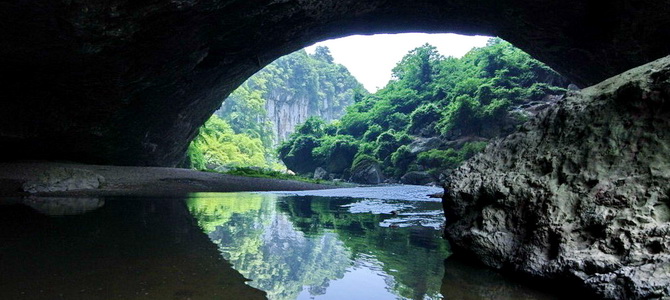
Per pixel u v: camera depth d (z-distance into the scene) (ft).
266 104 386.32
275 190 54.24
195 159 102.99
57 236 13.73
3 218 17.58
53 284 8.50
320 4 41.32
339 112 481.05
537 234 10.89
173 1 27.50
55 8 22.86
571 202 10.68
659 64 10.93
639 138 10.35
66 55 28.55
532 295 9.39
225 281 9.32
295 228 18.38
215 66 46.52
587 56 53.42
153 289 8.45
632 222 9.04
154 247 12.55
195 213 22.61
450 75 156.76
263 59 54.44
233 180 59.00
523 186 12.21
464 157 112.37
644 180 9.55
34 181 33.27
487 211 12.85
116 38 28.19
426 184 116.88
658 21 41.47
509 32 56.70
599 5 45.44
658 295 7.36
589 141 11.46
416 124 148.15
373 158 140.87
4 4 21.57
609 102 11.57
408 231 18.42
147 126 51.01
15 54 27.55
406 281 10.18
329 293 8.91
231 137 232.12
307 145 182.91
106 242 13.03
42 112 37.68
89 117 41.27
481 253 12.24
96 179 38.70
